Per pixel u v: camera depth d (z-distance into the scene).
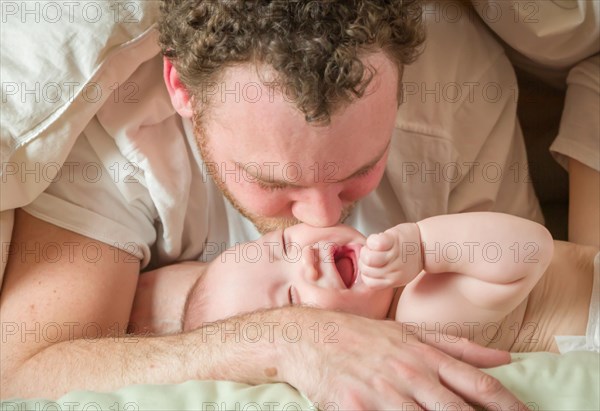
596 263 1.09
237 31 0.90
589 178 1.24
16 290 1.14
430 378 0.88
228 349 0.97
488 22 1.30
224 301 1.11
